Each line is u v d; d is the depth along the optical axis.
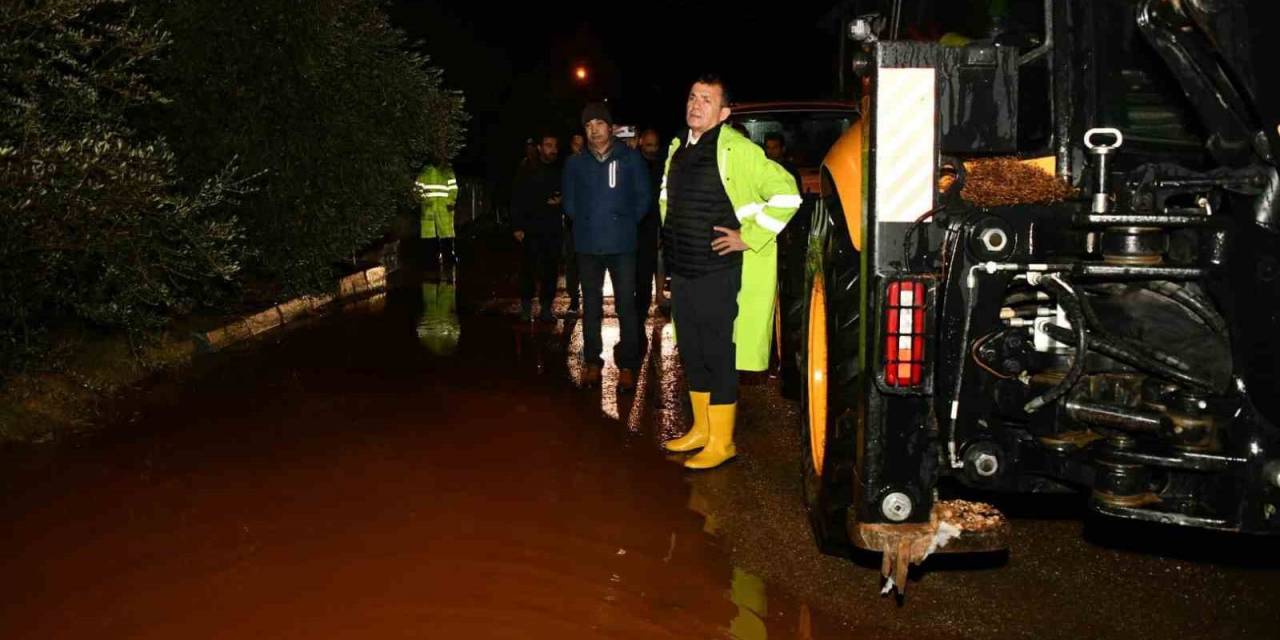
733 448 6.27
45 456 6.28
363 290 13.59
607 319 11.26
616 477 6.02
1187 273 3.55
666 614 4.36
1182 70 3.61
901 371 3.80
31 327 7.88
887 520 3.93
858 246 4.59
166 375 8.33
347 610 4.36
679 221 6.00
